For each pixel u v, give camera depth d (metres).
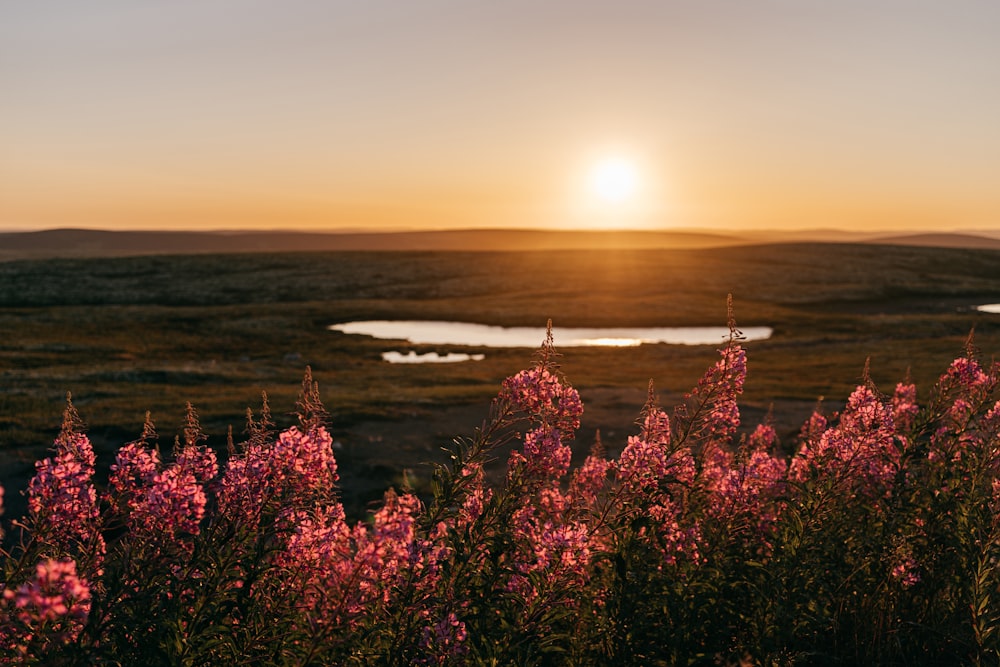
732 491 5.82
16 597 2.99
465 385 39.06
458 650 4.28
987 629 5.14
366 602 4.29
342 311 83.00
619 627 4.98
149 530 4.11
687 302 90.75
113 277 115.88
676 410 5.85
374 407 29.25
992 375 6.33
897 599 6.03
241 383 38.78
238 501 4.27
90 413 26.19
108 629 3.69
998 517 5.48
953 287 113.88
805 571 5.32
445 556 4.57
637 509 5.21
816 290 107.50
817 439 6.23
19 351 52.41
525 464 5.02
